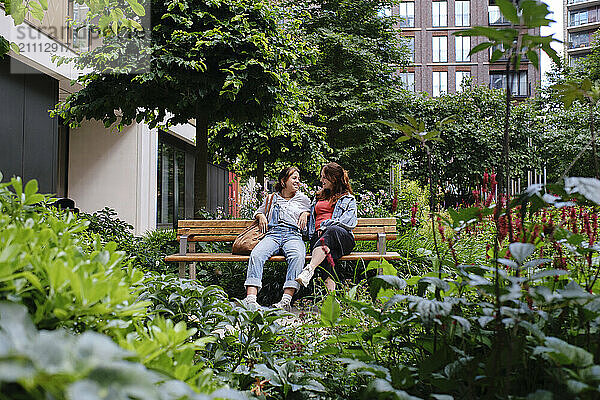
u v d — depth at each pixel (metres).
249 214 7.34
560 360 1.10
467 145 18.62
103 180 11.06
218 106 6.21
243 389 1.86
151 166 11.70
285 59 6.45
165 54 5.80
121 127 6.78
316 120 16.34
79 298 0.85
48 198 1.59
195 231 5.37
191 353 1.06
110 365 0.61
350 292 2.33
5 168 7.06
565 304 1.34
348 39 17.80
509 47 1.33
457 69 37.84
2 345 0.58
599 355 1.25
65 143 11.03
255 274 4.66
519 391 1.38
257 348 1.97
